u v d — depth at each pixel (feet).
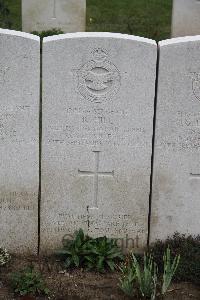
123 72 7.57
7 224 8.10
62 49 7.44
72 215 8.13
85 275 7.79
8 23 13.44
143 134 7.83
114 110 7.72
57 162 7.89
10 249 8.21
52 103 7.65
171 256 7.88
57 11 14.25
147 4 16.43
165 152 7.90
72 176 7.97
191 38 7.50
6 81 7.52
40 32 14.10
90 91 7.63
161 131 7.81
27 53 7.43
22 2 14.15
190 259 7.82
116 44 7.46
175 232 8.26
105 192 8.06
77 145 7.84
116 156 7.91
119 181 8.02
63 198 8.04
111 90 7.63
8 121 7.67
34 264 7.99
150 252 8.14
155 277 7.27
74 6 14.24
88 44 7.45
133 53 7.50
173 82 7.62
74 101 7.66
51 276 7.75
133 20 15.01
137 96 7.67
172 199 8.11
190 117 7.76
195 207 8.15
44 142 7.80
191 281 7.73
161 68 7.55
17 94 7.57
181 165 7.96
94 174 7.97
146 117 7.76
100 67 7.54
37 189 7.98
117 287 7.59
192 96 7.68
